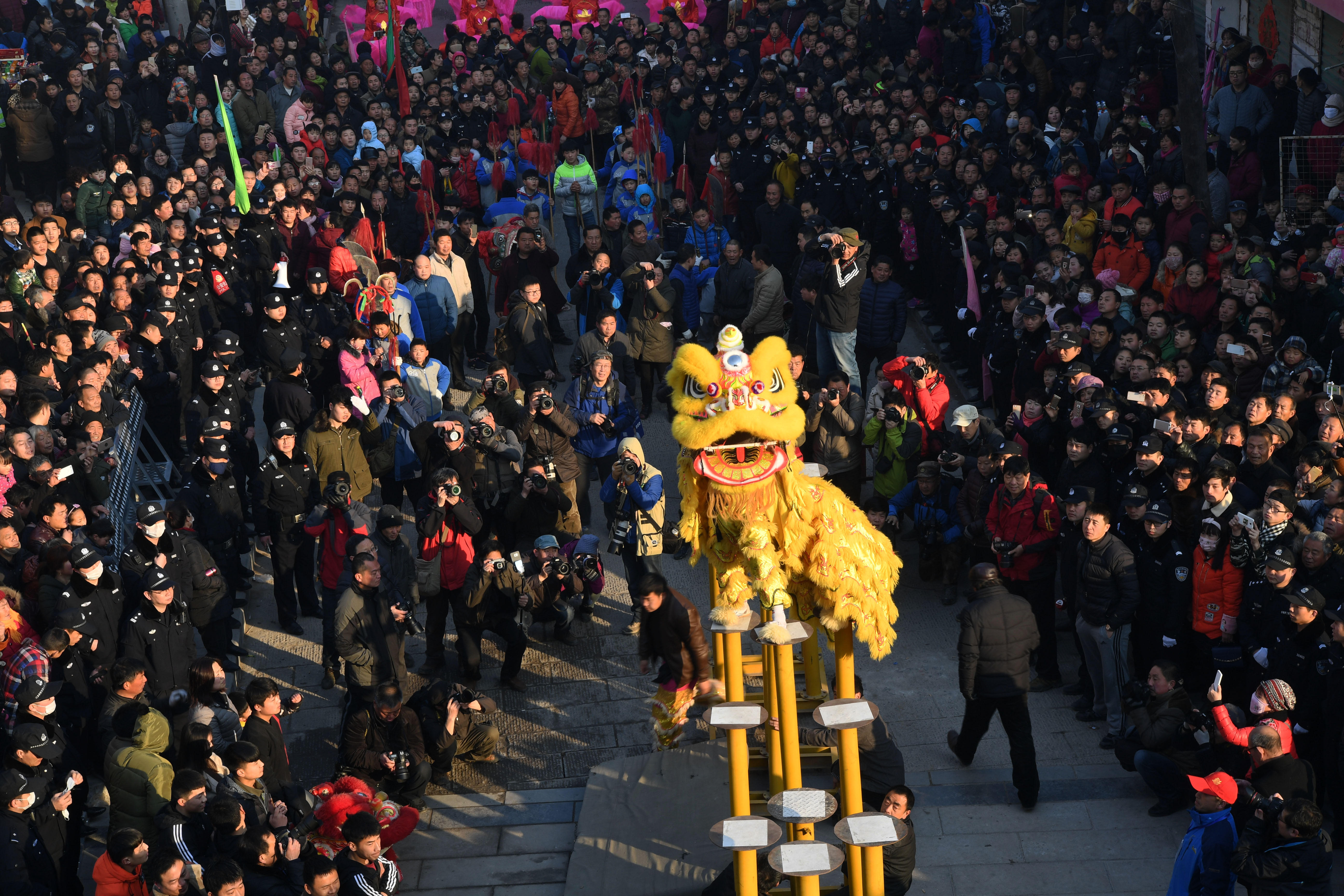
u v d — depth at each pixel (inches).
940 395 1032.2
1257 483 856.9
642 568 970.1
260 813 676.7
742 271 1328.7
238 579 1014.4
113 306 1179.3
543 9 2497.5
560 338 1448.1
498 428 1018.1
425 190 1536.7
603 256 1325.0
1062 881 717.3
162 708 744.3
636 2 2758.4
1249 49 1513.3
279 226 1438.2
